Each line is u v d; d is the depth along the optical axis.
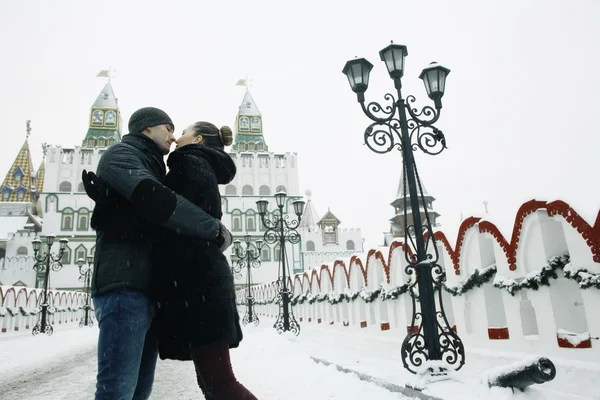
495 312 6.19
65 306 35.38
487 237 6.35
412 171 5.41
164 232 2.43
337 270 13.48
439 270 5.07
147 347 2.65
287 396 4.61
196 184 2.47
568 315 5.04
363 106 5.67
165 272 2.45
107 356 2.15
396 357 6.67
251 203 67.94
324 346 8.81
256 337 12.16
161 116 2.78
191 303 2.35
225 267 2.48
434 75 5.80
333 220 72.69
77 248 60.69
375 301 10.36
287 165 71.81
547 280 5.02
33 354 10.88
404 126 5.57
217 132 2.97
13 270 59.00
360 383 4.97
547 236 5.14
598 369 4.16
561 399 3.83
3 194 80.31
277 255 66.50
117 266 2.25
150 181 2.19
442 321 7.84
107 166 2.30
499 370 3.60
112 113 73.38
